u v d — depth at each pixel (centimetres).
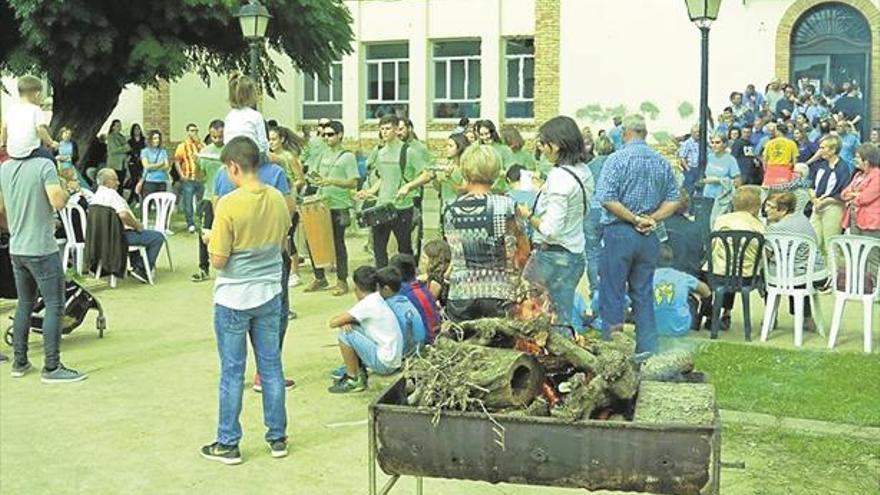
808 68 2416
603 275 796
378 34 2958
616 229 786
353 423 707
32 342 956
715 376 810
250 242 616
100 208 1255
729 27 2445
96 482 596
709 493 405
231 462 626
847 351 905
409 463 435
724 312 1005
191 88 3005
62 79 2061
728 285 959
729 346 918
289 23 2192
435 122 2908
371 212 1106
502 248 649
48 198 798
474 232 645
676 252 973
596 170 1175
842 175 1313
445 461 430
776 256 945
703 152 1188
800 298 938
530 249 753
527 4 2759
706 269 976
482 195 652
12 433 686
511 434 421
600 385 423
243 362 630
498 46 2795
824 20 2391
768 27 2417
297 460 634
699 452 404
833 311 1020
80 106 2198
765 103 2264
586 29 2586
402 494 572
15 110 795
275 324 637
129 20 2052
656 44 2512
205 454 633
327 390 789
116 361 888
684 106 2491
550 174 759
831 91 2355
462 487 583
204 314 1105
